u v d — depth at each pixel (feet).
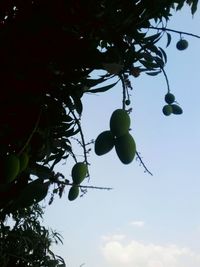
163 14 3.76
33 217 8.31
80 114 3.43
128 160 2.85
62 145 3.59
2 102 3.10
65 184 3.37
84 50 3.08
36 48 3.02
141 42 3.30
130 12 3.15
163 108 4.57
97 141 2.90
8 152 3.21
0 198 3.22
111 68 2.95
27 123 3.22
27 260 7.84
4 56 2.98
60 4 3.02
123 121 2.89
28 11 3.02
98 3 3.08
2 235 7.38
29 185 3.24
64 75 3.14
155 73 4.32
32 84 3.09
